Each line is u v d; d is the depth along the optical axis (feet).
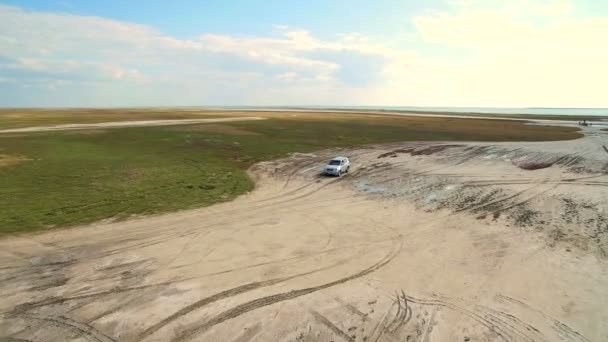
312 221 73.97
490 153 150.61
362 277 49.62
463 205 84.28
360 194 96.12
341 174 119.34
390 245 61.05
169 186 99.60
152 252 57.26
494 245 61.05
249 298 43.88
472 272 51.31
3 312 40.40
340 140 197.88
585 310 42.06
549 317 40.68
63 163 124.67
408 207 84.02
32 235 63.21
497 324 39.22
